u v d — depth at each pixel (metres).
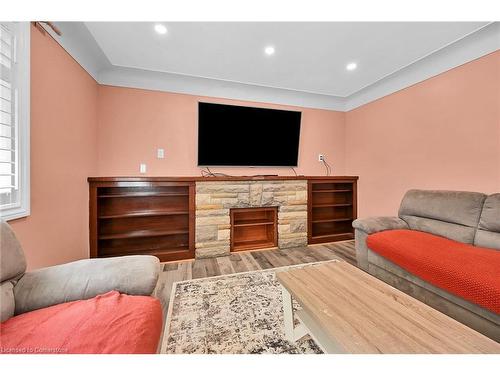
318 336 1.10
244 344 1.26
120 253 2.62
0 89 1.34
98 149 2.66
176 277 2.15
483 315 1.23
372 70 2.72
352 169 3.71
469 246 1.73
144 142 2.84
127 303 0.95
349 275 1.34
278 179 3.00
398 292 1.14
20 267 1.01
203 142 2.97
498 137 1.97
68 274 1.06
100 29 1.94
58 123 1.85
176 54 2.34
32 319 0.85
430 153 2.53
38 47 1.61
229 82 3.03
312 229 3.52
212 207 2.72
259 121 3.20
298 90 3.34
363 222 2.23
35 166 1.58
